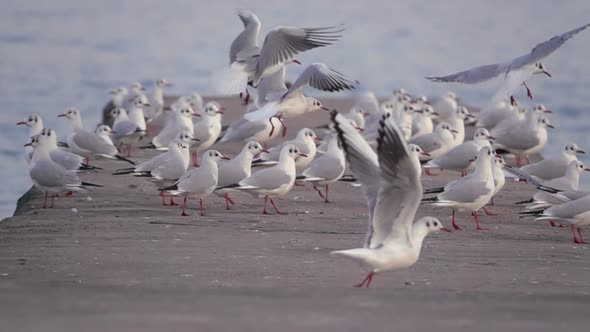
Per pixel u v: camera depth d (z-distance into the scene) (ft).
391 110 96.48
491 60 193.06
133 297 36.50
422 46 213.25
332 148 67.10
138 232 54.70
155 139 80.43
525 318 34.45
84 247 50.37
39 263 46.39
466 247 53.62
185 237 53.57
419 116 91.30
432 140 79.87
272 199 67.36
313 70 60.03
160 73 173.37
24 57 183.32
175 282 42.16
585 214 56.18
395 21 258.57
